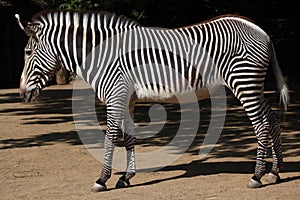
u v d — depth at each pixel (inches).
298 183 229.3
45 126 396.8
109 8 681.6
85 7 694.5
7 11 746.2
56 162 276.8
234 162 273.1
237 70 222.4
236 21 230.5
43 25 231.9
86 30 229.6
